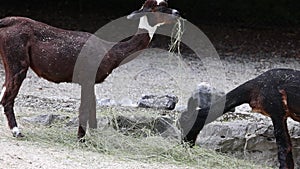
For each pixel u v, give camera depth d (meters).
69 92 14.13
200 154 9.21
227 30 26.72
